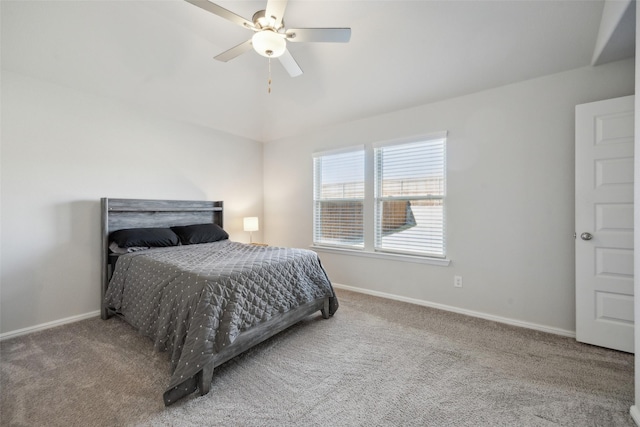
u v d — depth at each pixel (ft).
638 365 4.73
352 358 6.81
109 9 7.50
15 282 8.06
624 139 6.82
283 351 7.14
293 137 14.37
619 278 6.94
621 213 6.88
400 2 7.32
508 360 6.67
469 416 4.93
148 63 9.23
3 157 7.85
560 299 8.05
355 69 9.75
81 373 6.15
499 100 8.82
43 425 4.70
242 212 14.66
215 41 9.14
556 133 8.00
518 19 7.06
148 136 11.01
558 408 5.10
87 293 9.41
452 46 8.09
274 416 4.94
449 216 9.82
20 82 8.07
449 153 9.77
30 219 8.30
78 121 9.20
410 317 9.30
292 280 7.91
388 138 11.19
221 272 6.53
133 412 5.01
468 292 9.51
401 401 5.31
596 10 6.51
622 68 7.15
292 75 8.20
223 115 12.69
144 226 10.73
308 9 7.64
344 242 12.69
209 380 5.56
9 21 7.01
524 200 8.50
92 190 9.53
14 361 6.64
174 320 6.32
